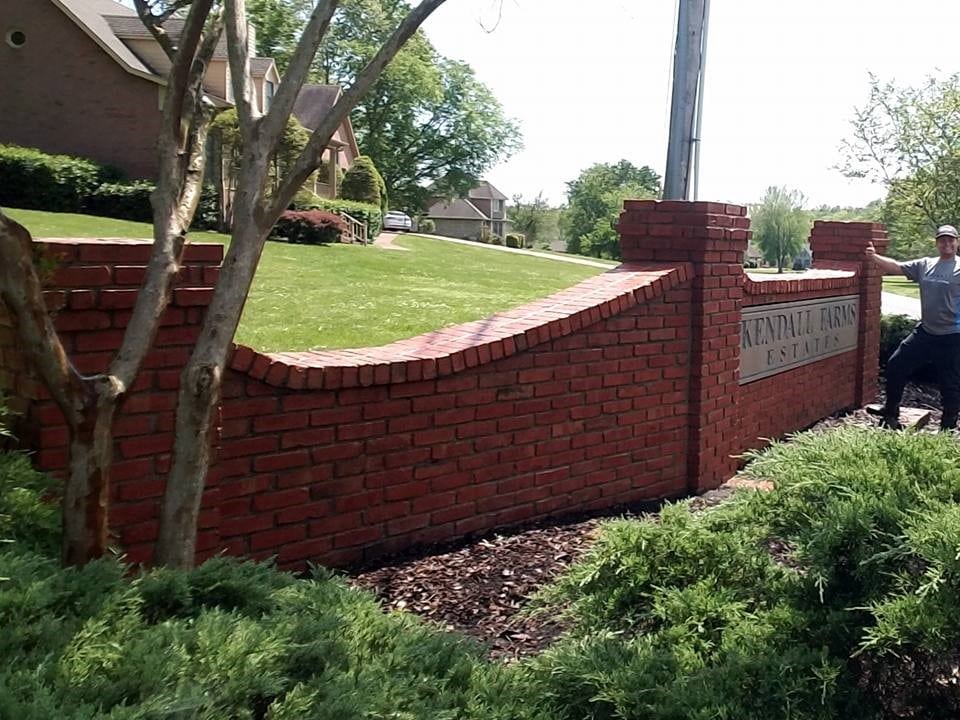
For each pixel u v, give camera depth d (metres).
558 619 3.46
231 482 4.11
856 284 10.27
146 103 27.83
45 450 3.41
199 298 3.74
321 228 23.67
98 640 2.15
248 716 2.07
